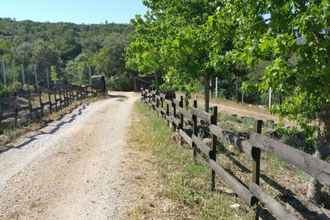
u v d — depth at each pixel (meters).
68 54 95.69
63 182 7.64
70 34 111.62
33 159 9.69
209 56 10.78
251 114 21.84
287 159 4.16
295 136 11.08
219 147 10.29
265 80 6.07
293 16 5.62
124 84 61.94
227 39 9.81
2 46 61.41
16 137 12.95
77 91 33.53
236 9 6.40
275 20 5.66
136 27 17.09
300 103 6.38
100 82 48.41
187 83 13.27
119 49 66.31
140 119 17.95
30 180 7.81
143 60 17.22
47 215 6.03
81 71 69.25
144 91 29.88
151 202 6.38
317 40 5.38
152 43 16.20
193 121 8.74
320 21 4.95
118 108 26.45
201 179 7.67
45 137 13.16
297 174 8.75
